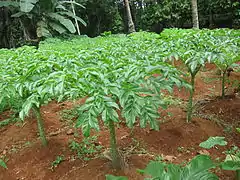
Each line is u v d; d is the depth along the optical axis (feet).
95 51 10.38
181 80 7.48
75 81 6.70
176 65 14.42
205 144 6.73
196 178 5.49
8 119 13.29
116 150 8.00
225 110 11.76
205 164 5.72
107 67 7.63
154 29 43.04
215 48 9.20
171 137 9.88
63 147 9.89
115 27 48.03
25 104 7.09
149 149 9.39
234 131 10.34
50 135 11.13
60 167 8.84
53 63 7.96
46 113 13.43
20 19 35.60
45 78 7.13
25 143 10.89
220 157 8.80
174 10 38.81
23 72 8.72
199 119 10.88
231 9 33.94
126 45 11.96
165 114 11.64
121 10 51.75
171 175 5.55
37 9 32.96
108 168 8.16
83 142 10.22
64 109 13.70
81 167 8.64
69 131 11.22
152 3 44.55
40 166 9.10
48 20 34.17
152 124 6.66
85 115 6.36
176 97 13.89
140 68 7.04
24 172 9.02
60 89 6.34
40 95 7.02
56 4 34.32
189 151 9.22
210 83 15.92
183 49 9.45
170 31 15.83
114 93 6.34
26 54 12.12
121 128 11.06
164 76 7.19
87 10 47.34
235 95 13.38
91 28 49.80
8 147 10.87
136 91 6.56
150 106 6.74
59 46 20.97
